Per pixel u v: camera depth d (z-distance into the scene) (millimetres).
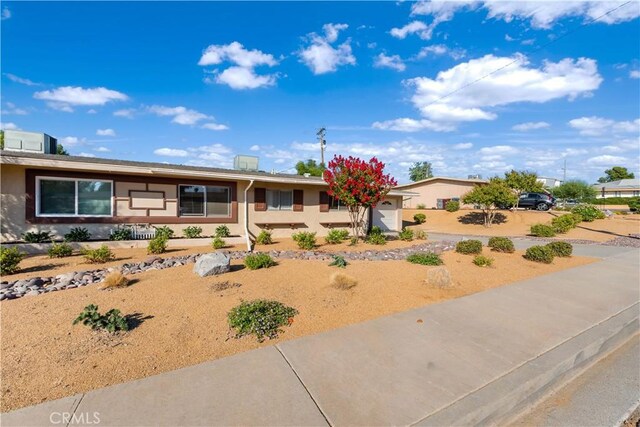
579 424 2711
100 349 3486
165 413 2477
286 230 15047
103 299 4977
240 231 13781
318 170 37438
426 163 69188
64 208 10688
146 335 3824
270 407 2561
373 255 10492
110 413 2473
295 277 6391
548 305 5230
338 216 16875
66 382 2900
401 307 5008
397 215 20641
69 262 8078
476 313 4770
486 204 23594
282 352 3479
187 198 12703
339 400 2662
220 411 2506
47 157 9992
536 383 3057
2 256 6801
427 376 3043
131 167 10734
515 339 3900
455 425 2439
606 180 78375
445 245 13117
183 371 3082
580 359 3641
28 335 3764
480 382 2963
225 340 3766
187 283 5836
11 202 9898
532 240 16094
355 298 5305
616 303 5398
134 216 11688
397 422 2422
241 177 12461
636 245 13312
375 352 3500
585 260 9445
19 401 2631
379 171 12211
